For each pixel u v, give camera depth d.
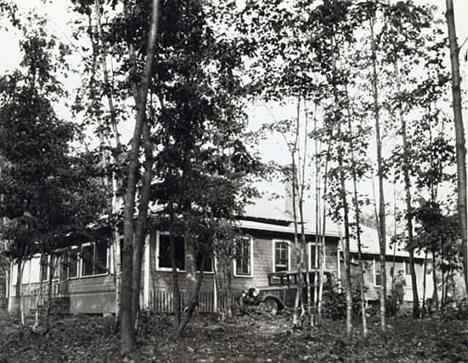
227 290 20.42
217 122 14.79
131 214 11.81
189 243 14.42
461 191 9.68
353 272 30.31
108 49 16.36
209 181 13.67
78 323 18.50
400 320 18.59
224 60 13.18
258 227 25.17
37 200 15.51
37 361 11.89
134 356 11.01
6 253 17.16
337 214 14.00
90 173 15.37
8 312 25.64
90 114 15.88
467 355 10.76
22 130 15.14
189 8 13.09
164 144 13.51
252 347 12.32
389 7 13.12
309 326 16.58
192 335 14.38
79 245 17.52
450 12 10.19
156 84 13.38
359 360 10.68
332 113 13.59
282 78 13.62
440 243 18.67
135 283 12.12
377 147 15.74
